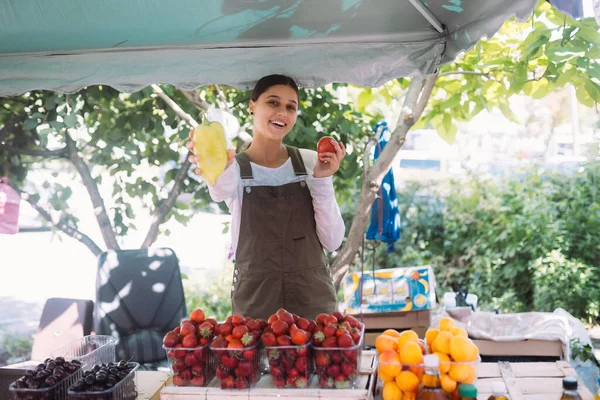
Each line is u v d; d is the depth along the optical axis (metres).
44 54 3.37
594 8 2.19
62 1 2.79
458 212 8.16
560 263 7.36
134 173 5.73
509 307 7.56
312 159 3.20
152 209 5.58
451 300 4.89
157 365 4.17
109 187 6.10
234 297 3.13
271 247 3.07
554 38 4.02
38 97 5.04
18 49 3.32
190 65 3.38
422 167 9.06
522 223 7.69
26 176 5.20
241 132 4.88
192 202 6.09
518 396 2.18
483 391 2.26
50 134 5.20
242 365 2.25
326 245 3.21
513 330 4.23
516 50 4.88
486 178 8.37
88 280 8.40
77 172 5.64
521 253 7.71
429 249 8.09
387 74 3.28
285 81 3.11
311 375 2.31
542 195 7.79
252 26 3.09
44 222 6.22
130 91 3.44
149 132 5.30
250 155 3.19
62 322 4.14
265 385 2.28
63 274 8.52
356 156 5.21
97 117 5.23
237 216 3.11
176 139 5.35
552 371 2.39
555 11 3.92
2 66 3.39
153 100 5.16
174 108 4.92
